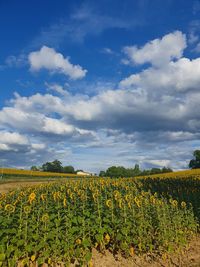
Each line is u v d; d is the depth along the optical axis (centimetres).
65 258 975
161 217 1238
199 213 1523
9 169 7325
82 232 1030
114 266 1002
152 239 1179
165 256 1085
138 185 1895
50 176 6297
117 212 1146
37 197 1330
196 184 2336
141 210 1198
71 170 11231
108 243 1111
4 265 897
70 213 1089
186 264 1063
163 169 9019
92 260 1019
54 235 972
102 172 8456
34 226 978
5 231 937
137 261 1055
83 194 1254
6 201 1343
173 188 2077
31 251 962
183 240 1210
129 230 1085
